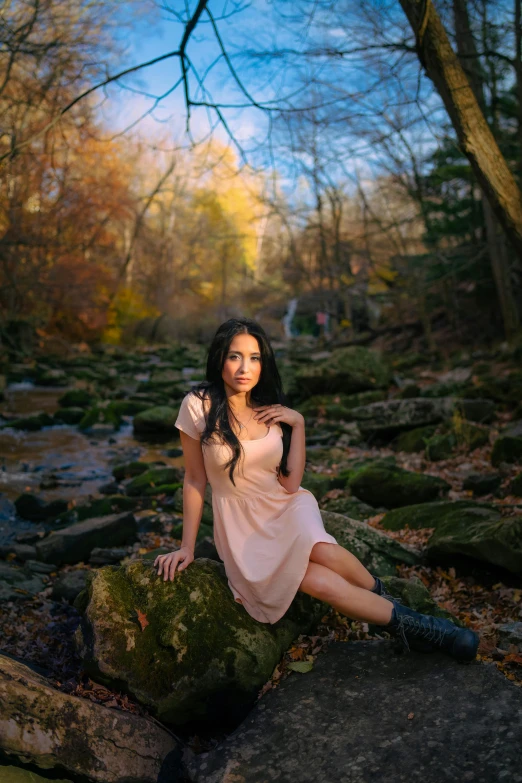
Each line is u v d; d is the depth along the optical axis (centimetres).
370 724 238
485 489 572
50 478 745
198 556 378
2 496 665
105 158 2297
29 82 930
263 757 230
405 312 2611
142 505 609
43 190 1895
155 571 288
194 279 4084
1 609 364
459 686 251
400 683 260
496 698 241
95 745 237
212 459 283
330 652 288
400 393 1152
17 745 228
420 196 1647
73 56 817
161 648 264
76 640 274
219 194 4009
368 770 217
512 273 1714
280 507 285
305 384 1246
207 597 277
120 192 2366
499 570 376
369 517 525
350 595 267
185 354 2714
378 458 759
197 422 288
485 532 377
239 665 261
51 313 2505
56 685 267
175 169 3619
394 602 274
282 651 288
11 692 232
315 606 305
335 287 2719
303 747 232
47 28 864
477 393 968
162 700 257
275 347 2952
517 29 530
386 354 2178
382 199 2048
